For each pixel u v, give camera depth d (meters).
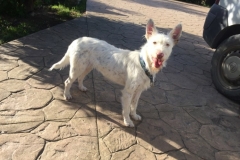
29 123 1.38
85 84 1.88
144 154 1.32
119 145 1.34
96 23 3.44
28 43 2.38
